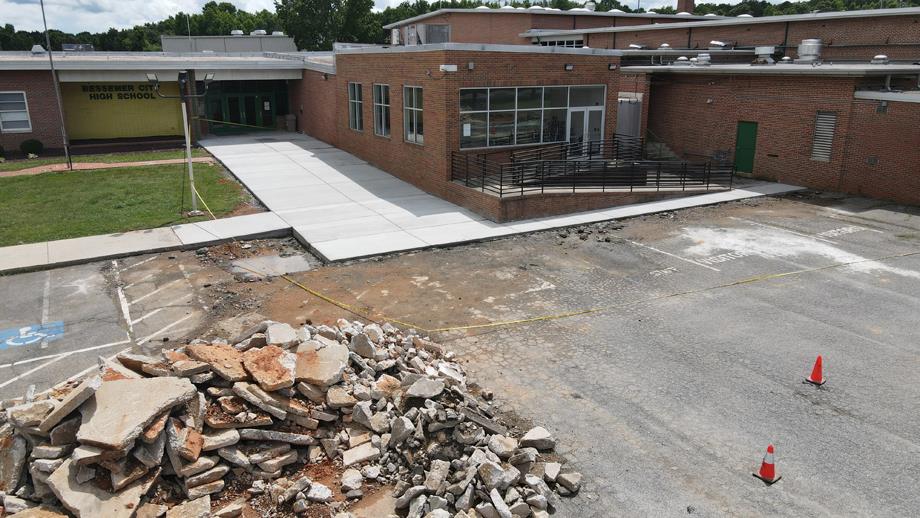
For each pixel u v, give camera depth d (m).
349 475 7.53
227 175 25.84
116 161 29.06
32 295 13.73
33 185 23.67
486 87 21.20
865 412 9.09
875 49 28.33
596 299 13.39
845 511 7.11
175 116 36.41
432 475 7.22
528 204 19.23
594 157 24.38
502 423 8.77
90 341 11.58
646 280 14.48
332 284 14.25
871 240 17.23
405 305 13.08
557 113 23.25
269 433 7.66
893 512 7.08
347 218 19.22
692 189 22.64
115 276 14.85
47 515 6.38
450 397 8.37
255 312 12.76
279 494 7.24
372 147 27.33
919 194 20.66
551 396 9.55
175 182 24.30
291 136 36.81
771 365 10.48
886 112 20.98
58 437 6.80
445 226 18.45
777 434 8.57
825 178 23.09
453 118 20.80
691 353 10.94
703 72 26.33
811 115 23.12
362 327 10.68
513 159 22.11
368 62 26.25
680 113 28.34
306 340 9.20
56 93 30.03
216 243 17.06
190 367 7.83
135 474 6.70
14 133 31.44
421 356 10.07
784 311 12.68
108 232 17.77
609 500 7.34
